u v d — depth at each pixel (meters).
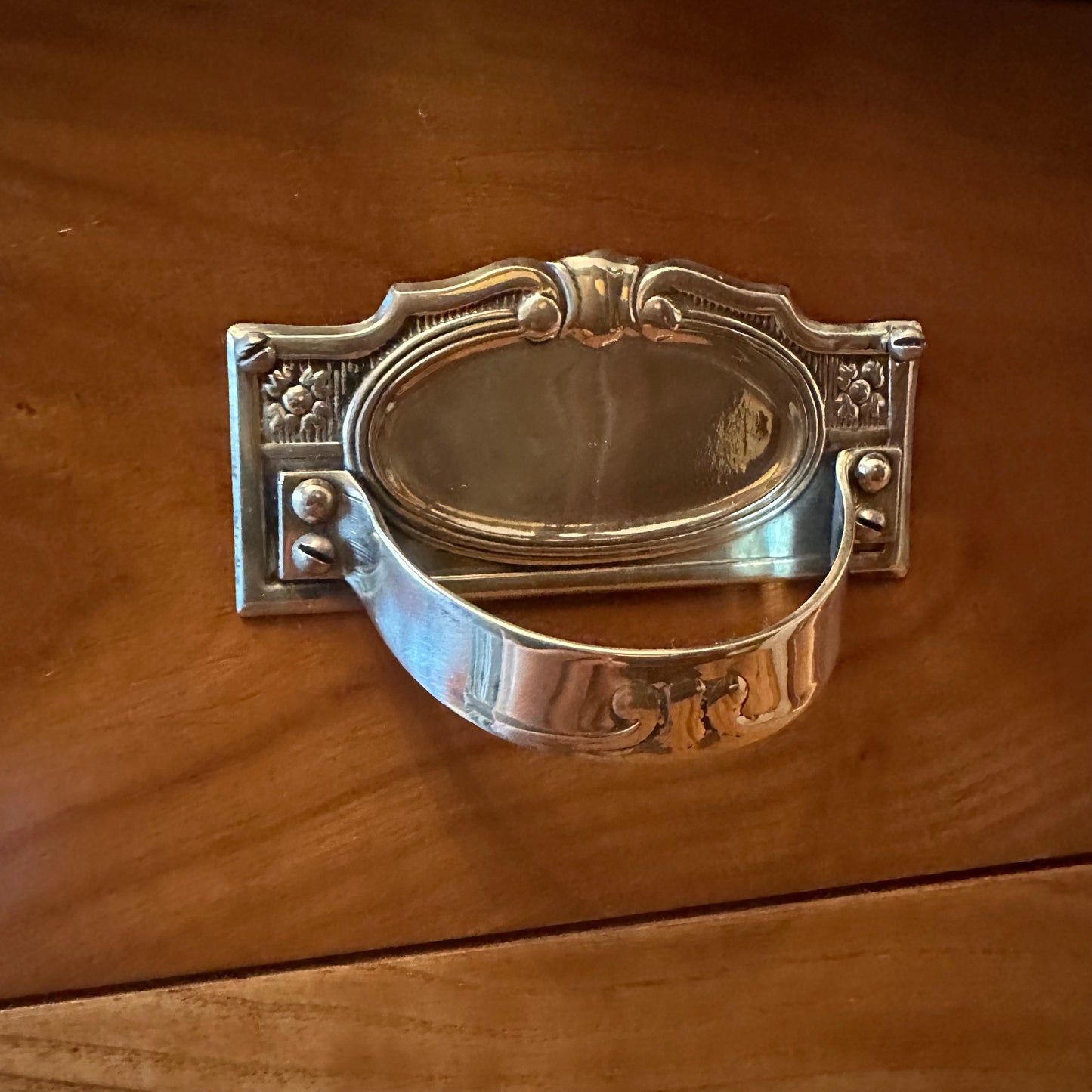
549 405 0.17
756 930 0.19
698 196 0.17
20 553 0.15
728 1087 0.20
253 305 0.15
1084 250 0.19
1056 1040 0.21
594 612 0.18
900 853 0.20
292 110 0.15
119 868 0.16
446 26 0.15
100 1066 0.17
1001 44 0.18
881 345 0.18
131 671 0.16
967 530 0.19
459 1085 0.18
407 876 0.18
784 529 0.18
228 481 0.16
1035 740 0.20
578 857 0.18
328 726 0.17
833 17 0.17
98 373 0.15
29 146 0.14
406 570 0.15
